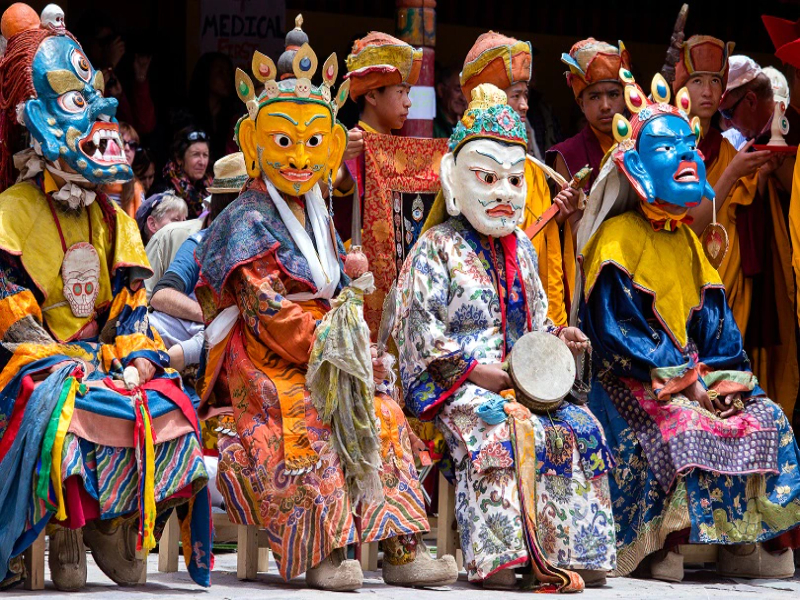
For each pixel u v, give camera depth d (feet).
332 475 37.22
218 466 38.65
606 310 43.86
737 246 50.37
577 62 49.96
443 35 78.84
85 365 36.99
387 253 47.65
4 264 36.60
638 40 84.07
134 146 59.77
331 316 37.45
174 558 41.91
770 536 42.80
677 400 42.86
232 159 44.68
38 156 37.04
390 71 48.52
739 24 85.97
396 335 41.73
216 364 39.78
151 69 69.51
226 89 64.44
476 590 38.50
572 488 39.78
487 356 40.88
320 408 37.52
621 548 42.93
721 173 51.75
